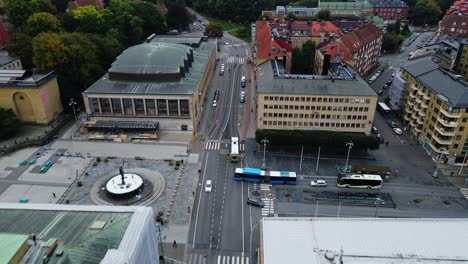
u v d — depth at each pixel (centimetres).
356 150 12712
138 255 5731
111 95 13638
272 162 11962
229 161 12038
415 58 17988
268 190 10656
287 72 17675
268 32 19362
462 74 18125
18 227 6109
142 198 10131
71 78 15200
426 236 7275
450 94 11688
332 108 12588
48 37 14862
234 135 13750
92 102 13888
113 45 18550
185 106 13638
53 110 14438
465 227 7519
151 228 6575
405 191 10731
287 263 6588
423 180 11262
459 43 17900
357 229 7425
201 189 10662
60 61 14638
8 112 13238
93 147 12750
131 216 6406
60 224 6172
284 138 12194
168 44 16888
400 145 13200
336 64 15725
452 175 11544
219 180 11075
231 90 18112
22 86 13238
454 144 11888
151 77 14400
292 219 7669
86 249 5481
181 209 9831
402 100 15000
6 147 12550
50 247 5400
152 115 13938
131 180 10588
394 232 7375
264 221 7625
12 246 5150
